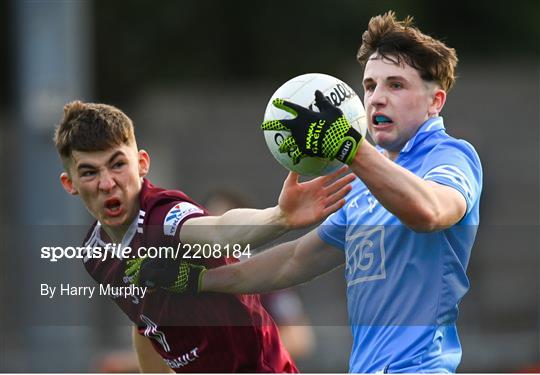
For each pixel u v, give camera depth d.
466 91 60.12
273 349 19.77
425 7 72.12
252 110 60.19
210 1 68.12
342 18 68.31
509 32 73.69
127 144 18.42
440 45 17.66
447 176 16.52
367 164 15.51
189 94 65.31
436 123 17.66
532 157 57.44
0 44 68.00
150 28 67.81
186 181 58.41
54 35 33.81
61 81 33.72
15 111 56.22
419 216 15.58
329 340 32.38
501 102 59.56
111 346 29.44
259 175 57.97
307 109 15.73
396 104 17.44
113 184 18.28
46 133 33.31
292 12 68.31
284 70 69.00
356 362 17.73
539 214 56.00
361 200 18.17
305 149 15.66
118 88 68.06
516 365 33.50
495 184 56.81
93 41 65.38
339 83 16.34
